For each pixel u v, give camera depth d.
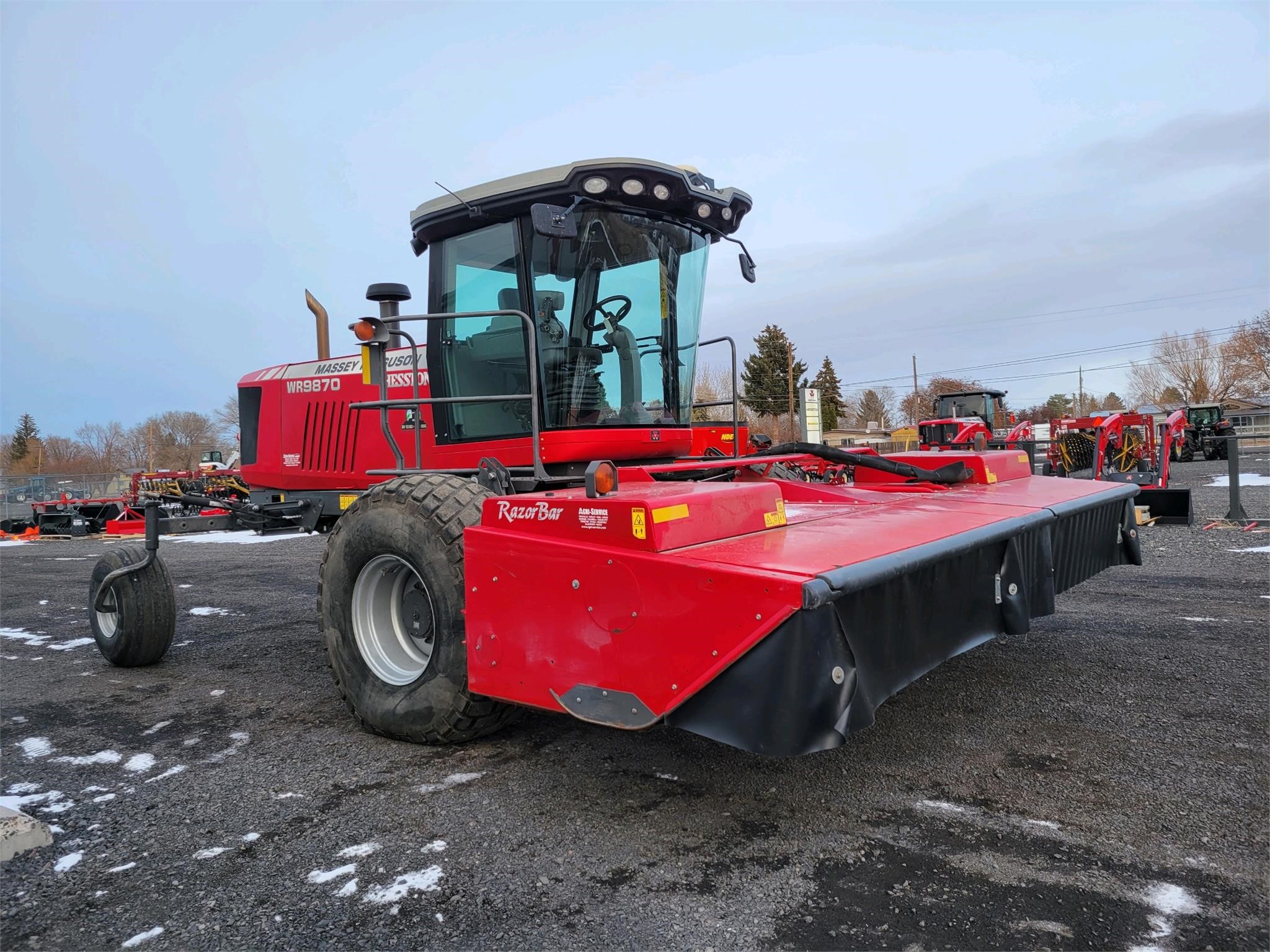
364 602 3.46
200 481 16.33
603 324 3.88
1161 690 3.63
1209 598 5.52
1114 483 4.13
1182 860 2.19
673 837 2.42
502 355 3.91
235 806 2.75
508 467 3.91
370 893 2.17
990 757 2.94
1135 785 2.66
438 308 4.16
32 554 12.78
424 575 3.14
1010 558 2.98
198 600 7.26
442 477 3.31
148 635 4.70
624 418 3.95
